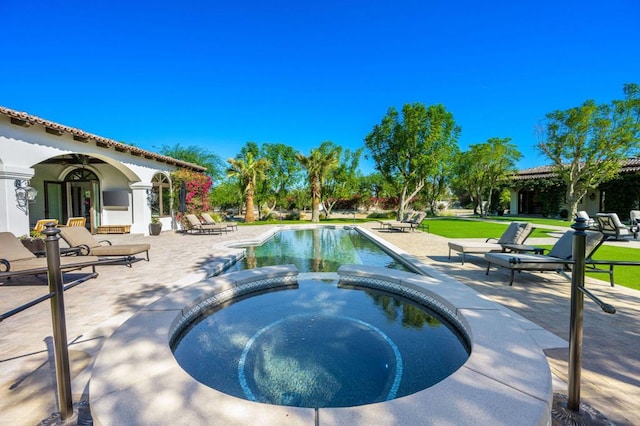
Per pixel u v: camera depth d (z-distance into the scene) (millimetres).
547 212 26250
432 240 11430
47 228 2014
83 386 2459
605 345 3059
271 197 26344
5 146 8477
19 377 2582
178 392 1975
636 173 21203
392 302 4871
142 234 14102
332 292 5391
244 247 10969
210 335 3686
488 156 25125
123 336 2830
